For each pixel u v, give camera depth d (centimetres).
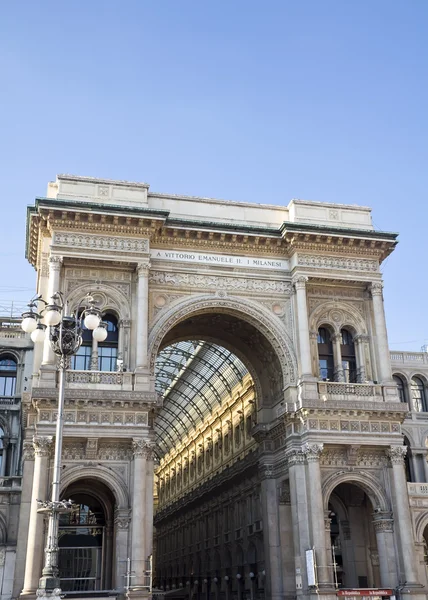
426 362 6544
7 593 4934
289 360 4938
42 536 3975
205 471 8125
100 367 4644
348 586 5100
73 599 3741
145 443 4297
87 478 4350
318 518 4406
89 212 4669
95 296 4712
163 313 4828
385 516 4622
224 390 7469
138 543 4069
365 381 4994
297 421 4762
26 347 6266
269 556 4956
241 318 5059
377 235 5203
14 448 5916
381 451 4791
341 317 5169
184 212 5166
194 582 7931
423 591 4366
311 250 5147
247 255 5144
